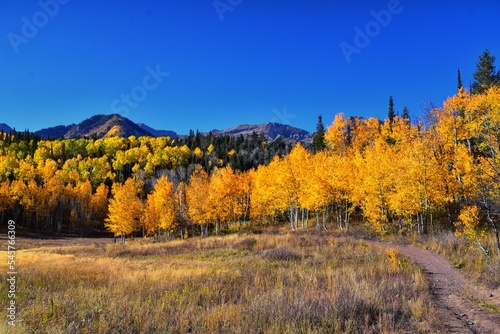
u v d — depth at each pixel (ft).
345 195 129.29
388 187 109.40
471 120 82.69
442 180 90.94
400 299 32.07
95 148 465.88
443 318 27.99
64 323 23.07
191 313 26.43
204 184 178.60
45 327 22.86
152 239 181.16
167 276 47.52
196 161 435.12
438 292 38.19
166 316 25.55
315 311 25.95
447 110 98.12
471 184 81.66
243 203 202.90
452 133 93.50
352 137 221.66
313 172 138.10
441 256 65.21
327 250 78.95
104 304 28.66
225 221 200.85
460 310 30.81
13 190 250.16
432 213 104.58
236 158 421.59
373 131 213.25
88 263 72.43
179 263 72.28
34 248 141.38
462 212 65.00
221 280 43.96
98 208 281.95
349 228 127.13
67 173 349.82
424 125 106.11
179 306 28.66
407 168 97.19
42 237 222.28
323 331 22.63
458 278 45.93
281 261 68.33
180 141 535.19
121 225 161.99
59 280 45.34
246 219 213.66
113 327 23.08
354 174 126.52
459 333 24.47
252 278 47.11
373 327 23.77
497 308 30.99
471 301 33.71
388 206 110.93
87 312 26.11
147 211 180.14
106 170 371.15
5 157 335.67
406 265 54.54
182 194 188.75
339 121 216.95
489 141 48.78
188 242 121.60
